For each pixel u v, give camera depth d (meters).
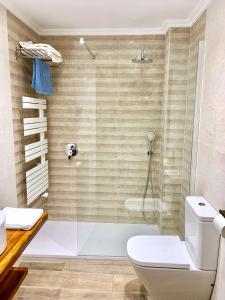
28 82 2.35
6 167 1.89
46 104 2.68
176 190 2.47
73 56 2.54
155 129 2.59
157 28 2.39
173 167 2.46
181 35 2.26
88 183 2.70
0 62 1.77
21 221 1.49
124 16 2.14
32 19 2.23
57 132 2.72
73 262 2.17
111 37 2.47
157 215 2.66
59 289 1.85
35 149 2.35
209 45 1.77
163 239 1.81
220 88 1.54
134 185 2.69
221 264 1.44
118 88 2.53
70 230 2.68
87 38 2.51
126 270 2.07
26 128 2.16
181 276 1.54
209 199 1.72
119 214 2.71
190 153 2.14
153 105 2.54
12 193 2.00
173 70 2.31
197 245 1.53
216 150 1.59
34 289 1.85
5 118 1.86
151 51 2.45
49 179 2.82
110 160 2.66
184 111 2.36
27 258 2.21
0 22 1.76
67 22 2.30
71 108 2.67
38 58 2.22
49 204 2.85
